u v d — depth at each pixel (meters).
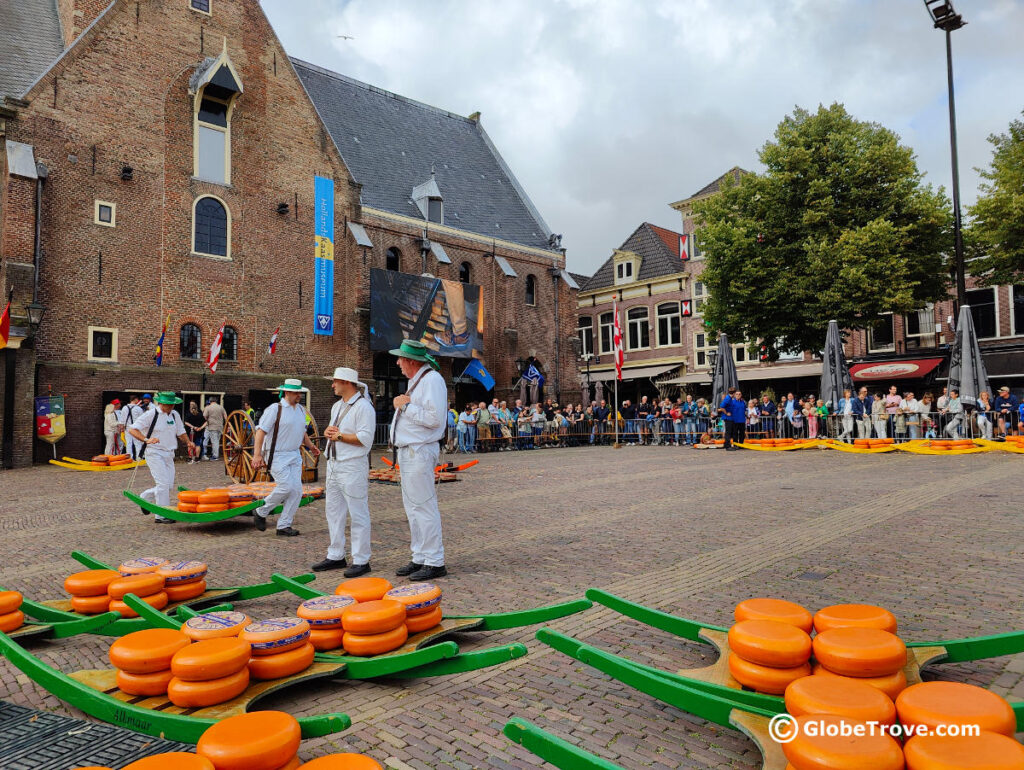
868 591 4.63
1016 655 3.55
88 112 19.17
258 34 23.12
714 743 2.72
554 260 34.38
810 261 21.88
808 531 6.79
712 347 33.34
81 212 18.91
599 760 2.02
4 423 16.86
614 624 4.18
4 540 7.34
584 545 6.46
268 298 22.81
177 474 14.79
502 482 12.02
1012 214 20.55
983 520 7.03
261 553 6.56
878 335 28.44
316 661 3.42
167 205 20.64
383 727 2.93
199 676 2.84
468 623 3.89
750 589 4.79
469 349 28.34
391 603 3.61
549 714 3.01
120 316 19.52
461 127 37.16
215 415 19.70
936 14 19.33
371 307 25.00
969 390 16.53
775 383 31.34
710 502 8.98
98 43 19.48
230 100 22.06
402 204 29.08
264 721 2.25
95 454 18.80
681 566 5.52
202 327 21.22
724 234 22.88
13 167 17.22
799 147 22.61
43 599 5.00
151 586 4.27
